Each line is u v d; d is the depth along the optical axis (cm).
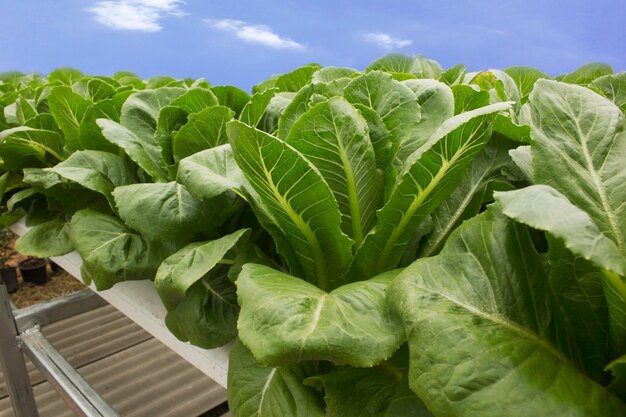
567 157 80
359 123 91
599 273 69
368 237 91
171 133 142
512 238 74
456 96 120
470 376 59
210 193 100
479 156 112
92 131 163
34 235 161
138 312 140
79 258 169
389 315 76
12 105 234
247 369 98
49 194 168
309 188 84
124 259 126
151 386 270
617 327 68
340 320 74
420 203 90
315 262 98
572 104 88
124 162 156
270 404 91
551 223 55
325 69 186
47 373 181
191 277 97
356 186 95
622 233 72
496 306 69
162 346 305
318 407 89
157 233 115
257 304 79
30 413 223
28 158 199
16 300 390
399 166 106
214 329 112
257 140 79
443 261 75
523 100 179
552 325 70
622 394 66
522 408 56
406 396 76
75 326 327
